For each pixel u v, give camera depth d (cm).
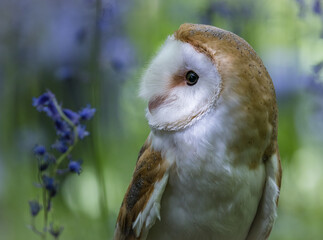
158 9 256
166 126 190
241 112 188
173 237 193
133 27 252
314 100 225
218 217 192
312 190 250
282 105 239
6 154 252
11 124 242
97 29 210
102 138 238
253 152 190
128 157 244
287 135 243
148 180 192
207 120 189
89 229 227
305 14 218
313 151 249
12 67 240
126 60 221
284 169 244
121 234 196
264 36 233
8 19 239
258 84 189
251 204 193
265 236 195
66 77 211
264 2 229
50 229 191
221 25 224
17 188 242
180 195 191
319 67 219
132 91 231
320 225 238
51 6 231
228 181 190
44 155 190
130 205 194
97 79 210
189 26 191
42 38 233
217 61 188
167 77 191
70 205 230
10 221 243
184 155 190
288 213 240
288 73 236
